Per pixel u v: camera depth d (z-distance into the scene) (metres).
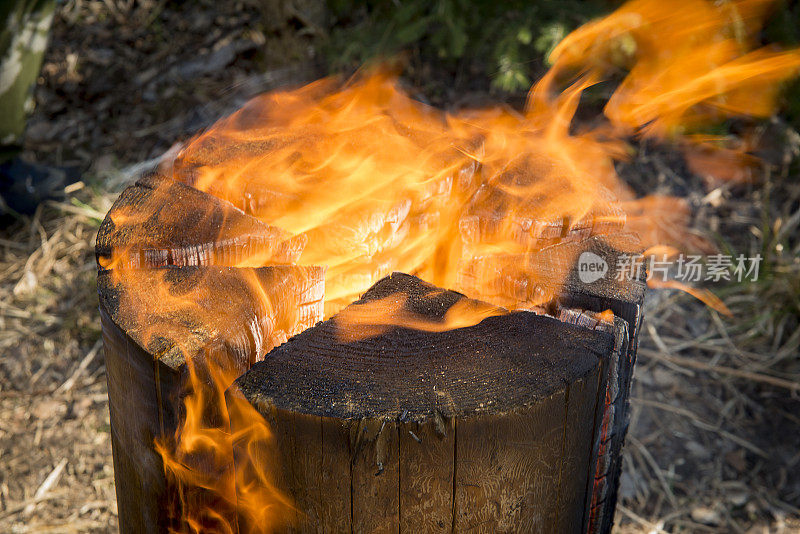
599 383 1.39
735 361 3.16
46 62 4.39
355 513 1.31
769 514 2.62
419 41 4.11
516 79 3.13
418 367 1.32
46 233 3.67
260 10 4.43
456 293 1.52
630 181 3.73
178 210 1.70
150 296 1.46
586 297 1.54
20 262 3.54
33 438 2.84
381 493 1.29
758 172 3.79
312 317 1.61
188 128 4.07
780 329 3.24
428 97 3.99
